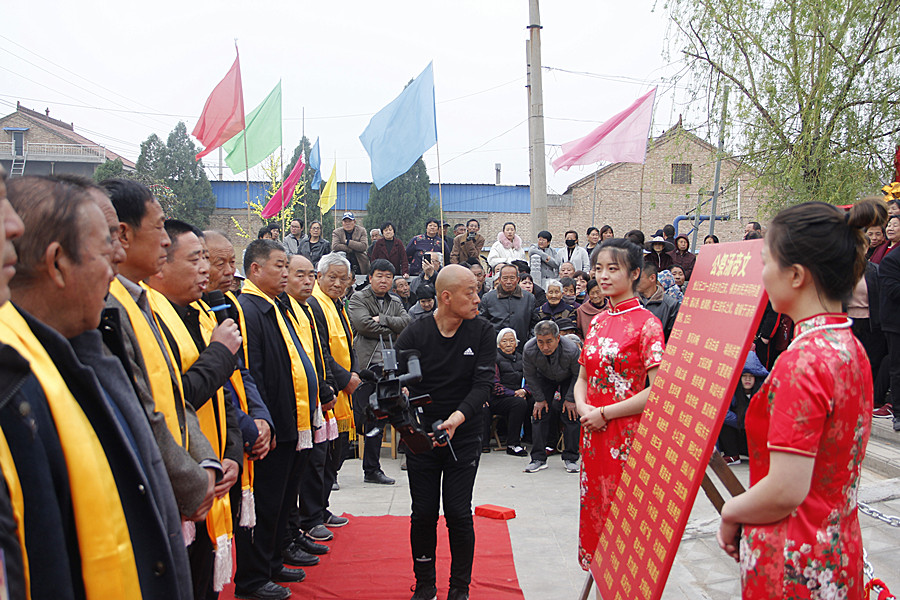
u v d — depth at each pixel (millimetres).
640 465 2375
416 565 3473
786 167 9273
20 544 1247
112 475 1526
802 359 1678
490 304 7590
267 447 3133
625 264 3020
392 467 6566
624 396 2959
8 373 1279
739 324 1940
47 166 28438
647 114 10312
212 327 3064
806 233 1711
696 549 4012
